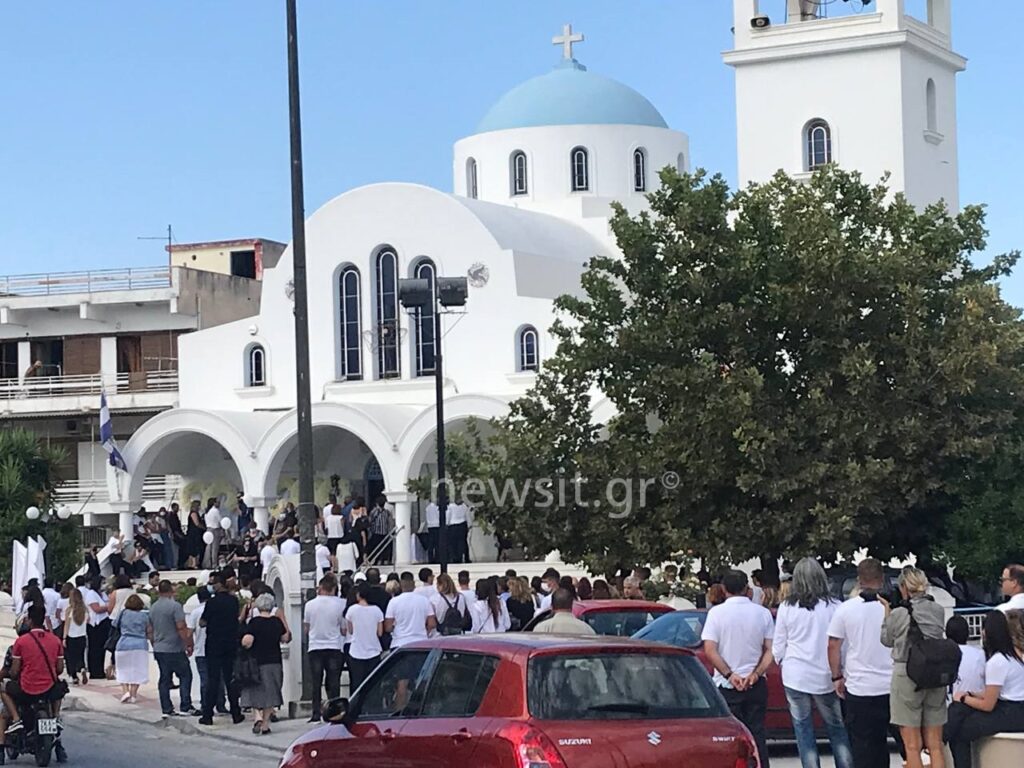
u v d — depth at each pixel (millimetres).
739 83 51094
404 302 30688
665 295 32219
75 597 31688
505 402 47812
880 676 15750
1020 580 17109
